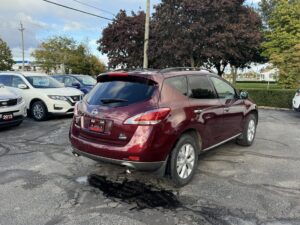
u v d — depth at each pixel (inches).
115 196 154.7
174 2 634.2
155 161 151.1
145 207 142.6
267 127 357.7
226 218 132.4
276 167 202.5
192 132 175.9
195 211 138.8
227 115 211.8
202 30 617.9
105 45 900.6
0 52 2167.8
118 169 195.2
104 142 158.1
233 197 154.3
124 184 170.6
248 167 202.4
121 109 154.6
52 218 131.3
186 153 169.9
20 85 392.5
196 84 185.2
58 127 337.1
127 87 163.3
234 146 259.1
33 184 168.7
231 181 176.7
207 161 215.3
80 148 169.0
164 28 655.1
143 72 167.2
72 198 151.6
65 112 385.4
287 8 683.4
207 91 193.9
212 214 135.9
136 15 859.4
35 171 189.8
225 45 638.5
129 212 137.4
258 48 731.4
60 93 386.6
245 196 155.5
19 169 193.0
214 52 633.6
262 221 130.0
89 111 166.2
